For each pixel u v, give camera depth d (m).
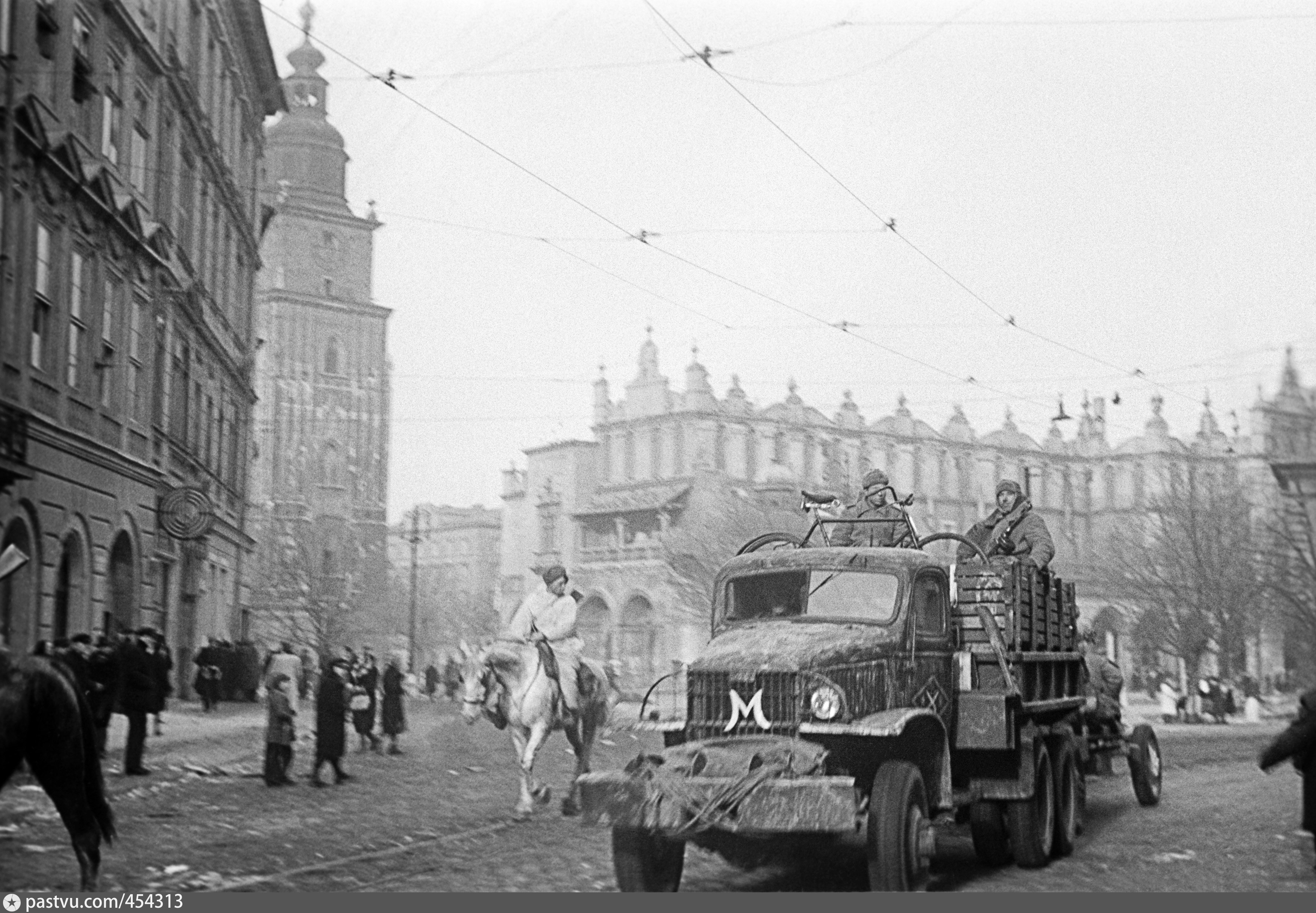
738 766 10.54
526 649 16.22
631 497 63.41
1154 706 47.62
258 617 60.25
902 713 11.04
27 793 16.47
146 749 22.23
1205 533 40.94
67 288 23.30
